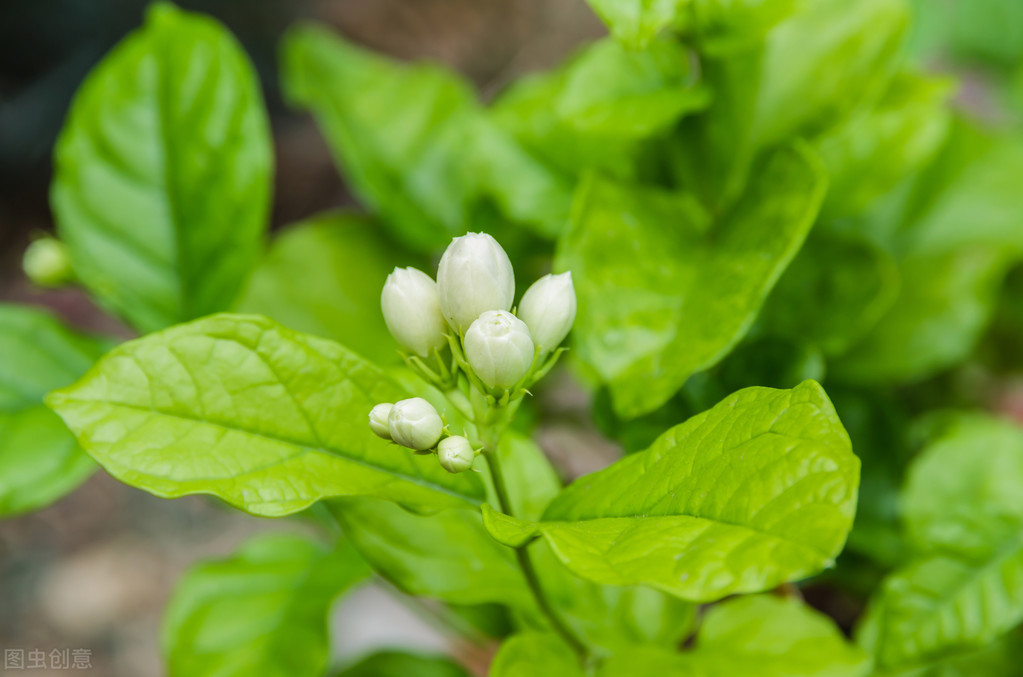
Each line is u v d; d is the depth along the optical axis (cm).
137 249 49
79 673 83
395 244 52
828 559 37
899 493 49
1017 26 79
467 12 128
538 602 43
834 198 48
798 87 47
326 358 42
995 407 62
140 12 117
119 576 91
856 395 50
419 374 42
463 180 52
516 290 52
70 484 46
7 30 115
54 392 41
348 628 77
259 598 46
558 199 50
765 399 39
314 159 118
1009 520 46
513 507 44
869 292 47
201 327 42
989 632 45
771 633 45
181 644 46
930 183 52
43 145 116
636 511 40
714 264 45
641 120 45
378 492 42
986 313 51
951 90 49
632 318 45
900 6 47
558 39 126
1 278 112
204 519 95
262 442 41
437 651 73
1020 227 51
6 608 89
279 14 121
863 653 44
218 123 48
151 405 41
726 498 39
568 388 61
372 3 126
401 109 53
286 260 52
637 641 46
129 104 49
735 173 47
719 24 45
